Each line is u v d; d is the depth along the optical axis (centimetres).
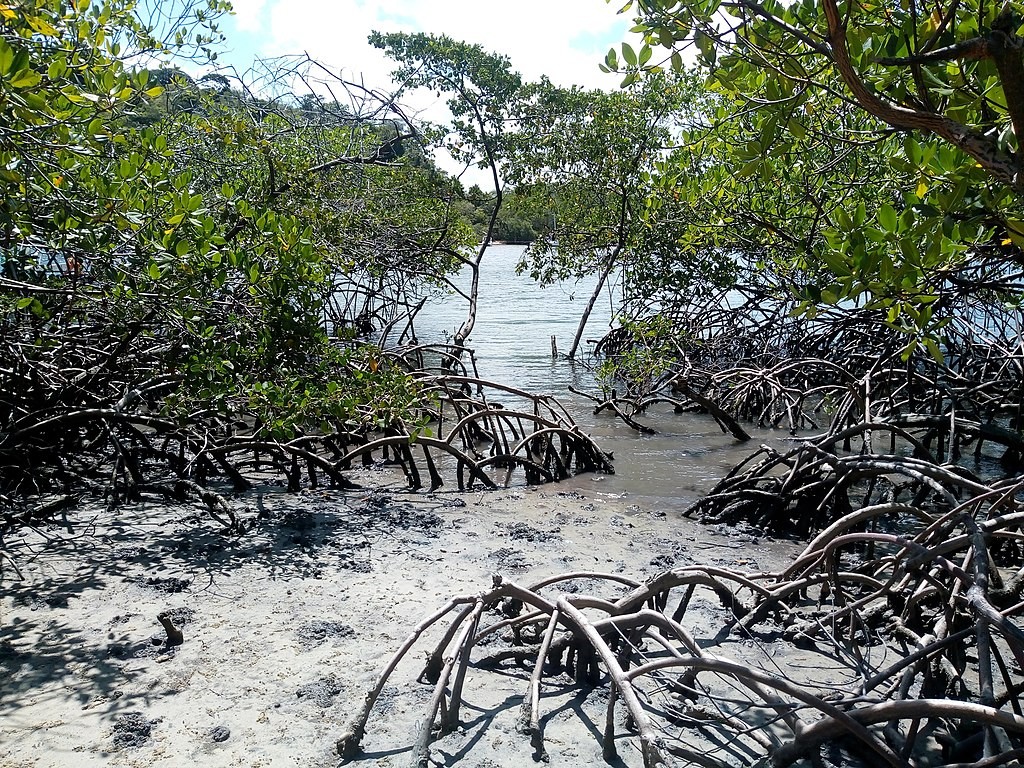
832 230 482
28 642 582
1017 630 394
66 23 664
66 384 965
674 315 1742
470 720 492
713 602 673
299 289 811
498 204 2145
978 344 1343
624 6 415
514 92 2036
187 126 1186
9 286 743
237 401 907
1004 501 640
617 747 462
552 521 912
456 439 1368
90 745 462
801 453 889
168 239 675
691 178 1282
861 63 404
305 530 854
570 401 1688
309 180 1207
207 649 577
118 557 753
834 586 589
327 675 542
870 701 435
